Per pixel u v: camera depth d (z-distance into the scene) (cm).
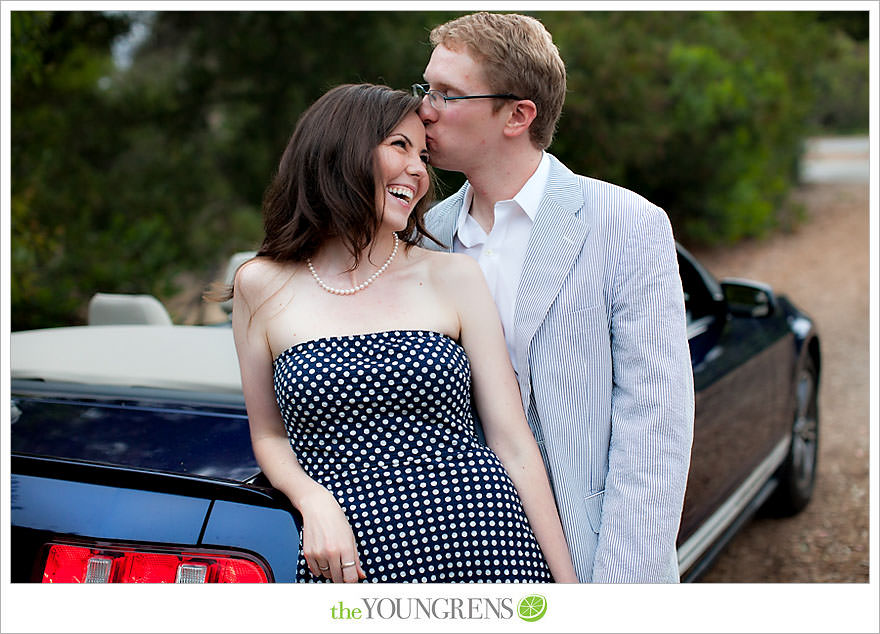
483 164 184
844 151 1909
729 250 1105
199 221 884
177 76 885
